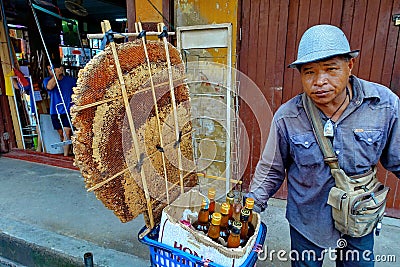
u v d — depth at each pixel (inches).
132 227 88.8
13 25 183.6
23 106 164.2
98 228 88.0
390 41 76.4
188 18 94.0
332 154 41.1
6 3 164.9
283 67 88.2
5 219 92.4
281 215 92.5
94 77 35.4
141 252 76.7
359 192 41.5
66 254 76.1
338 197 41.5
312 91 37.9
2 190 114.3
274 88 90.5
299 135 42.6
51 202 104.3
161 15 93.6
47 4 141.3
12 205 102.0
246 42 90.4
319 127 41.3
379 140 39.9
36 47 190.4
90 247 78.4
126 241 81.6
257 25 88.0
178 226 42.4
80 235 84.4
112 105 37.9
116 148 39.1
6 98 155.6
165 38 48.4
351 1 77.7
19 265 84.0
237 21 89.2
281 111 45.2
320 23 81.8
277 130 45.4
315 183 43.6
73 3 142.7
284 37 86.0
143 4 97.5
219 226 43.0
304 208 46.5
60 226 89.0
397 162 41.5
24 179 125.4
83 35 211.8
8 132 157.8
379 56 78.4
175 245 42.9
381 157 44.4
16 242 83.0
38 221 91.7
